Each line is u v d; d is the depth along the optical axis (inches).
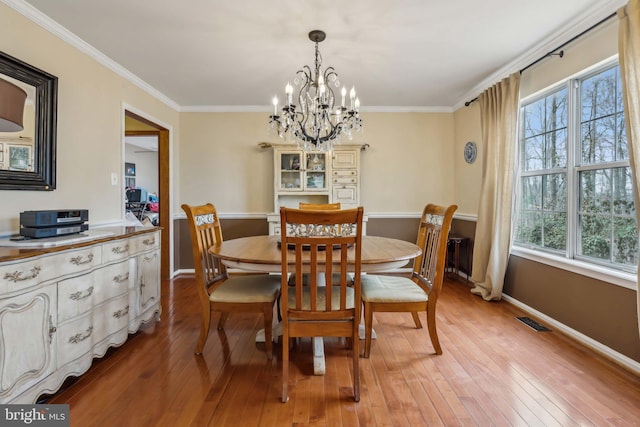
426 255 91.3
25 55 76.7
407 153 165.9
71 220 75.1
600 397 62.5
